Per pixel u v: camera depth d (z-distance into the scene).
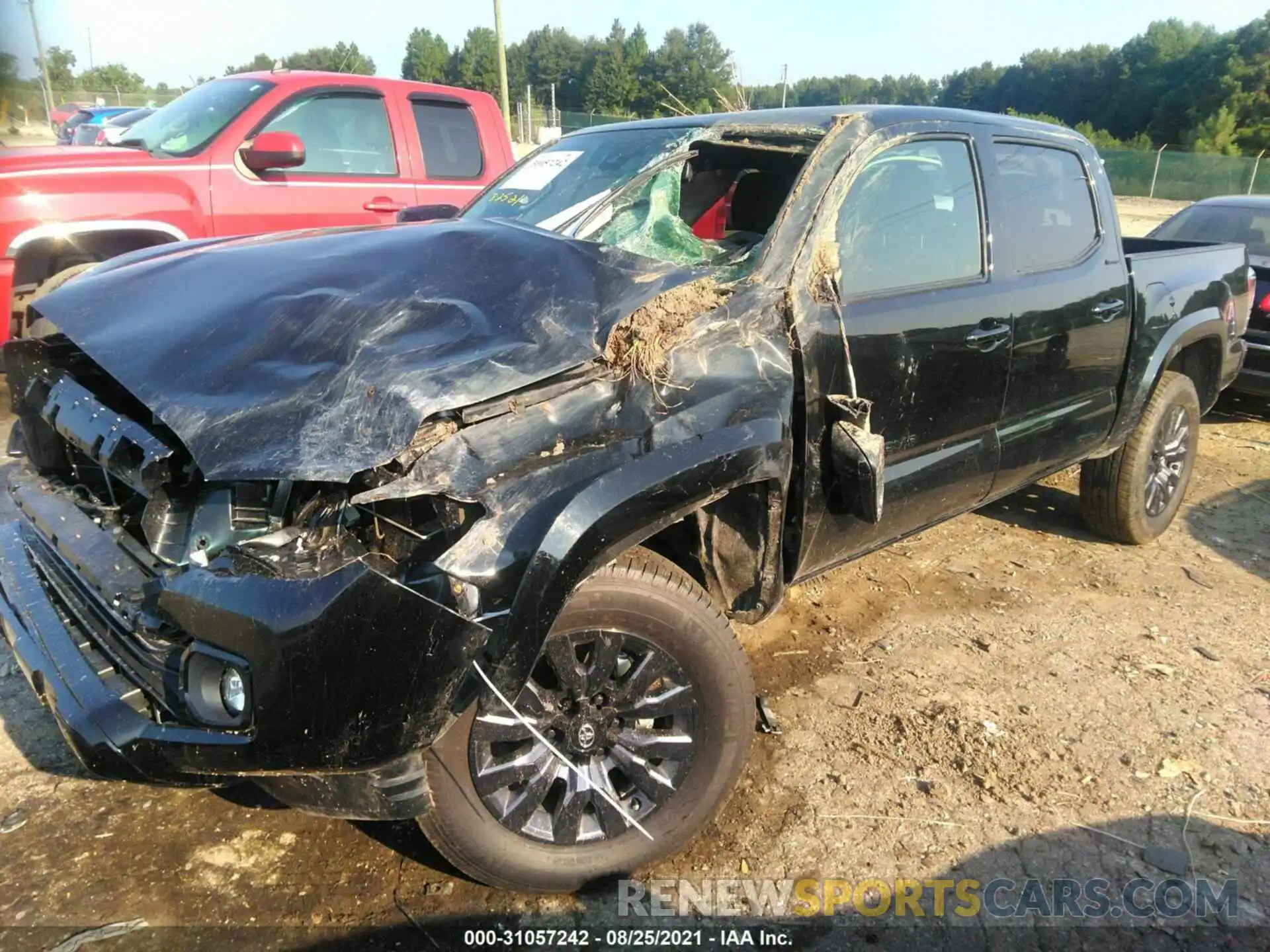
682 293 2.54
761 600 2.79
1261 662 3.80
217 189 6.10
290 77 6.54
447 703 2.04
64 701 2.20
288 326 2.44
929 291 3.22
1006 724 3.31
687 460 2.35
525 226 3.16
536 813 2.45
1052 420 3.88
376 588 1.98
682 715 2.53
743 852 2.71
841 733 3.23
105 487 2.79
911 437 3.22
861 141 3.08
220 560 2.11
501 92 19.19
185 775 2.12
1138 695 3.53
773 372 2.68
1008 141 3.70
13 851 2.60
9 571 2.71
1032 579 4.49
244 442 2.10
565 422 2.29
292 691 1.97
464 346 2.31
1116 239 4.17
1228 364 5.07
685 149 3.46
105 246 5.76
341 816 2.14
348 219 6.70
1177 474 4.92
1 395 6.24
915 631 3.94
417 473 2.10
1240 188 33.72
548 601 2.11
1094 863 2.71
